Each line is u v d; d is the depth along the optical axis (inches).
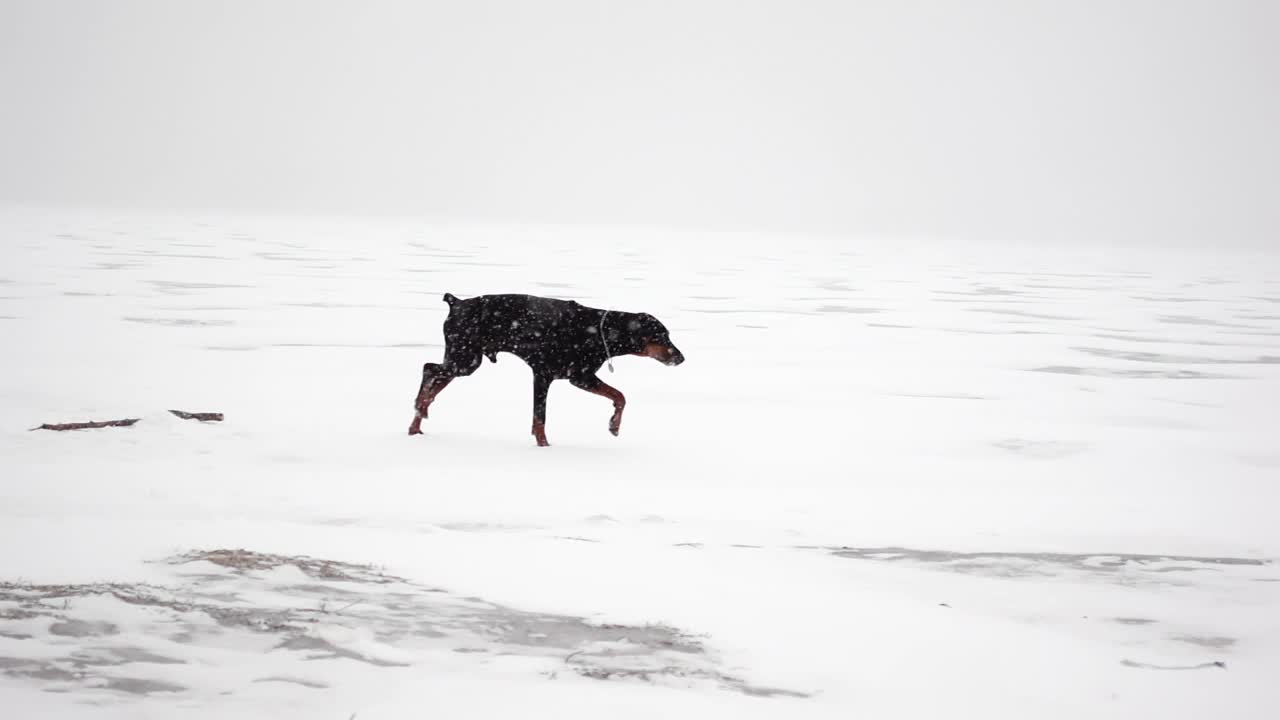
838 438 484.4
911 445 474.6
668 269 1925.4
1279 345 957.8
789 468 415.5
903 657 221.8
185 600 227.5
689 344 842.8
